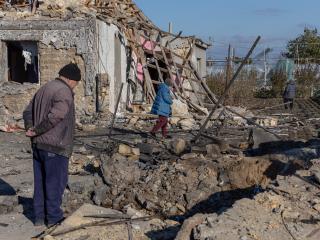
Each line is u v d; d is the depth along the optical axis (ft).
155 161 33.73
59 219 21.33
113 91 66.85
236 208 19.10
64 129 20.77
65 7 65.31
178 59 83.82
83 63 63.98
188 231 17.83
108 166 27.91
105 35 65.51
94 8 68.64
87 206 22.39
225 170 28.14
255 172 27.86
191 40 85.40
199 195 25.73
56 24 63.87
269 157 29.73
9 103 62.95
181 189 26.66
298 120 68.49
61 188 21.13
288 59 132.05
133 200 25.94
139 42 75.20
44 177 21.29
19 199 25.18
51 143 20.53
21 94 63.21
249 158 29.86
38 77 64.85
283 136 45.85
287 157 29.86
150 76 80.74
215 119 60.54
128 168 27.73
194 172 28.14
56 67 64.18
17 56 67.62
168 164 30.68
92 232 19.99
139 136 49.88
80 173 30.91
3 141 47.96
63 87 20.48
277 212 19.01
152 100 72.64
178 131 54.49
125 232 20.13
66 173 21.25
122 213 22.40
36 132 20.42
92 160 34.17
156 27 81.87
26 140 48.93
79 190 26.84
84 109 64.34
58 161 20.80
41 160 21.01
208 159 31.48
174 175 27.71
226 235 16.80
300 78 126.11
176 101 67.82
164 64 81.97
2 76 64.23
